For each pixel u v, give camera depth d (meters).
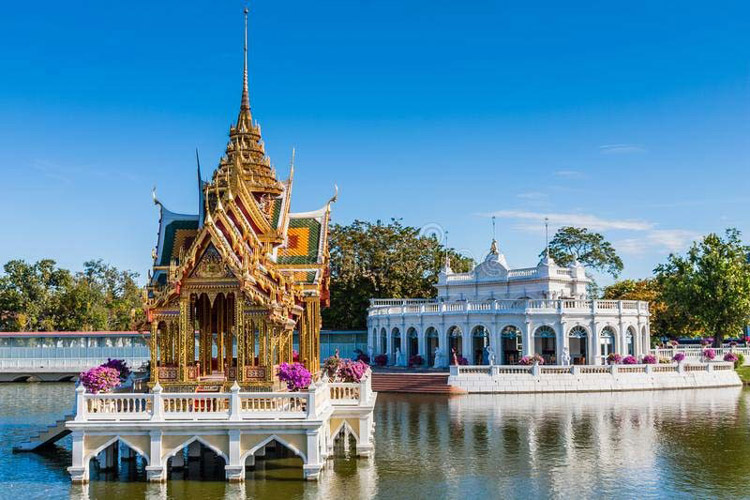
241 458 28.88
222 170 38.94
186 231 39.19
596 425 47.59
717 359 83.56
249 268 32.75
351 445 38.53
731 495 28.88
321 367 50.84
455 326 83.56
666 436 42.97
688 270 89.88
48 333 97.38
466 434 43.69
